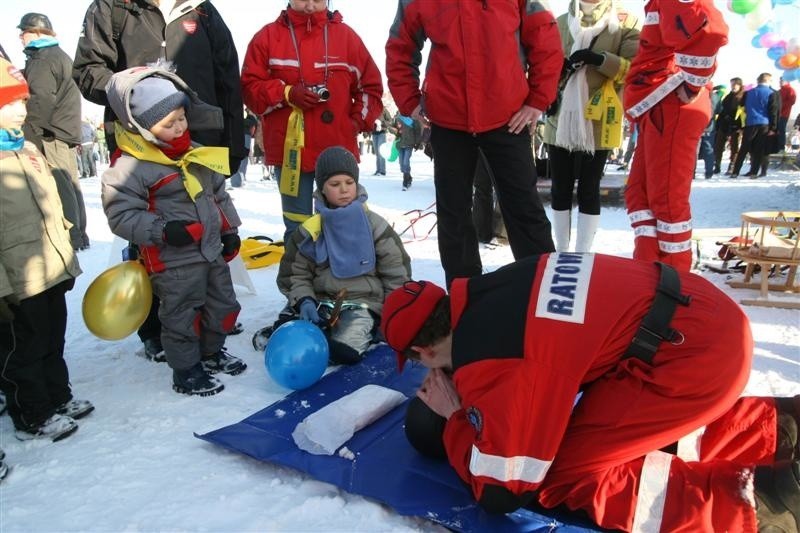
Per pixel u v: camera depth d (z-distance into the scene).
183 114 2.54
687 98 2.85
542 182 8.72
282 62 3.67
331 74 3.69
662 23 2.75
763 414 1.83
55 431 2.36
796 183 9.54
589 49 3.80
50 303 2.46
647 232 3.11
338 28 3.74
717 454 1.88
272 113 3.78
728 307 1.69
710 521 1.60
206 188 2.72
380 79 3.95
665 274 1.73
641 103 2.96
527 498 1.69
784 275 4.17
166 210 2.59
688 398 1.62
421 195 10.01
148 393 2.76
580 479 1.71
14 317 2.24
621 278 1.69
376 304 3.19
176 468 2.16
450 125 3.17
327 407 2.34
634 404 1.65
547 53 3.07
